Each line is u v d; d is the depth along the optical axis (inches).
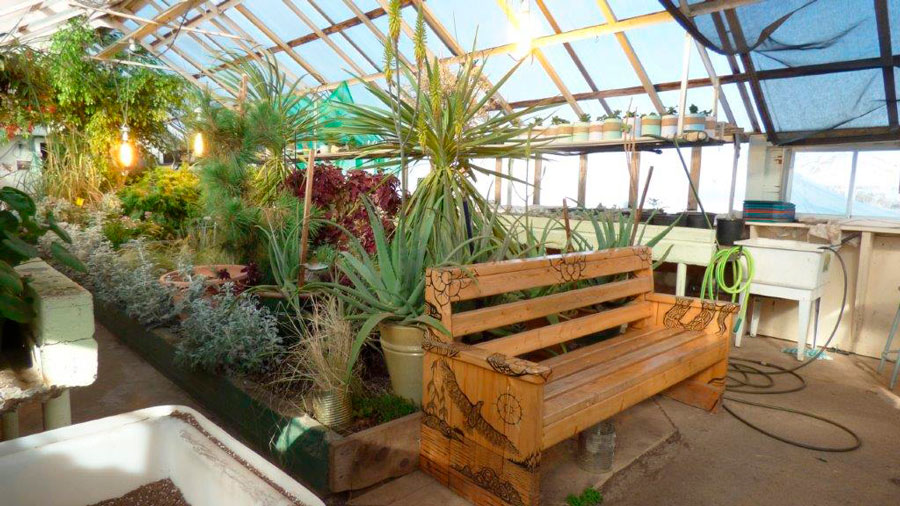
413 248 88.7
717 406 111.8
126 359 127.7
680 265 161.9
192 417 31.6
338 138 140.3
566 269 94.7
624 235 125.1
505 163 266.8
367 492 74.5
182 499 29.3
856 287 161.5
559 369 85.4
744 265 162.9
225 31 312.5
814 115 166.7
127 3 295.0
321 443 71.6
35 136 366.6
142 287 130.1
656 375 86.9
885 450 97.6
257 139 147.2
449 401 75.4
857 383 134.9
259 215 138.6
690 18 126.5
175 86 346.6
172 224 231.9
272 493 23.2
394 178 142.0
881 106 151.8
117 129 331.6
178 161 370.6
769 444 99.0
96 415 97.7
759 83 166.7
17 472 26.5
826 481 86.0
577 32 189.6
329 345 81.4
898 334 155.7
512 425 66.6
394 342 85.6
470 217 108.7
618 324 108.3
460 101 106.8
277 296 104.2
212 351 93.4
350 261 91.6
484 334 98.8
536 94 243.4
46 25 270.4
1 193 55.3
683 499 79.5
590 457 82.4
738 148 189.8
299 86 328.2
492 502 69.5
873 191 177.2
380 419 81.7
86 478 28.7
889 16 122.7
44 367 46.8
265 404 82.5
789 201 191.8
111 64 339.9
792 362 151.4
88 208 246.1
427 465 79.7
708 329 111.3
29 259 55.4
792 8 124.4
